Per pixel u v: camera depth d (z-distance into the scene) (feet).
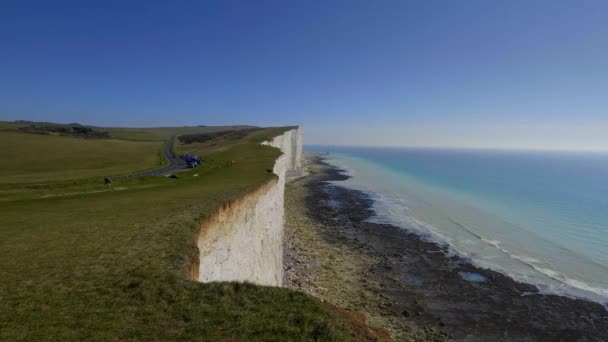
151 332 22.35
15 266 30.60
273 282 77.36
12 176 123.03
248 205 65.87
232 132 453.99
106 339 21.12
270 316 26.07
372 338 27.81
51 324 22.06
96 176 121.90
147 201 63.00
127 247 36.19
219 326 23.93
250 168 123.13
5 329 21.03
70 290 26.53
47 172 138.21
